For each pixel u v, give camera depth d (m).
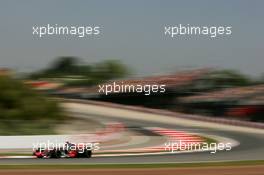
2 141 67.44
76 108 127.25
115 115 131.88
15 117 89.25
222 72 135.12
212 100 136.62
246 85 136.62
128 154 63.38
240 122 130.50
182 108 142.00
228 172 44.25
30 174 41.31
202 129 117.94
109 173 42.34
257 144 85.94
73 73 120.44
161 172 43.50
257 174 42.88
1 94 91.81
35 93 97.69
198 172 43.97
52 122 73.31
